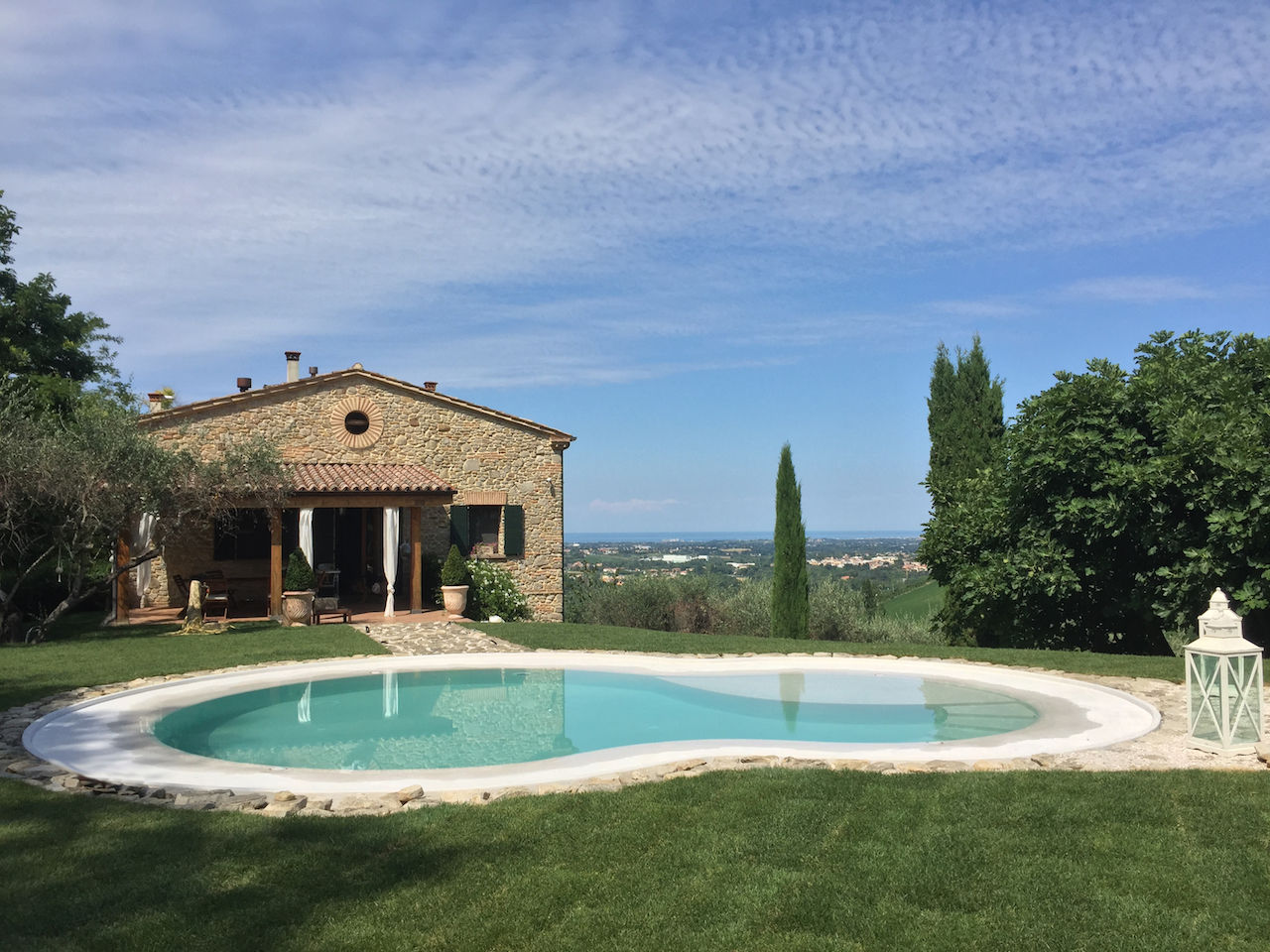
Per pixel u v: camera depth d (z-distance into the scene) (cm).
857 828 600
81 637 1717
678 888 512
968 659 1494
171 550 2198
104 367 2878
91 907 479
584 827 605
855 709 1186
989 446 2333
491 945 448
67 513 1722
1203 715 848
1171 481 1506
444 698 1285
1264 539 1436
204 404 2164
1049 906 486
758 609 3002
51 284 2594
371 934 456
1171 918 471
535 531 2500
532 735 1055
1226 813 612
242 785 747
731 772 745
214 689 1248
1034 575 1691
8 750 859
